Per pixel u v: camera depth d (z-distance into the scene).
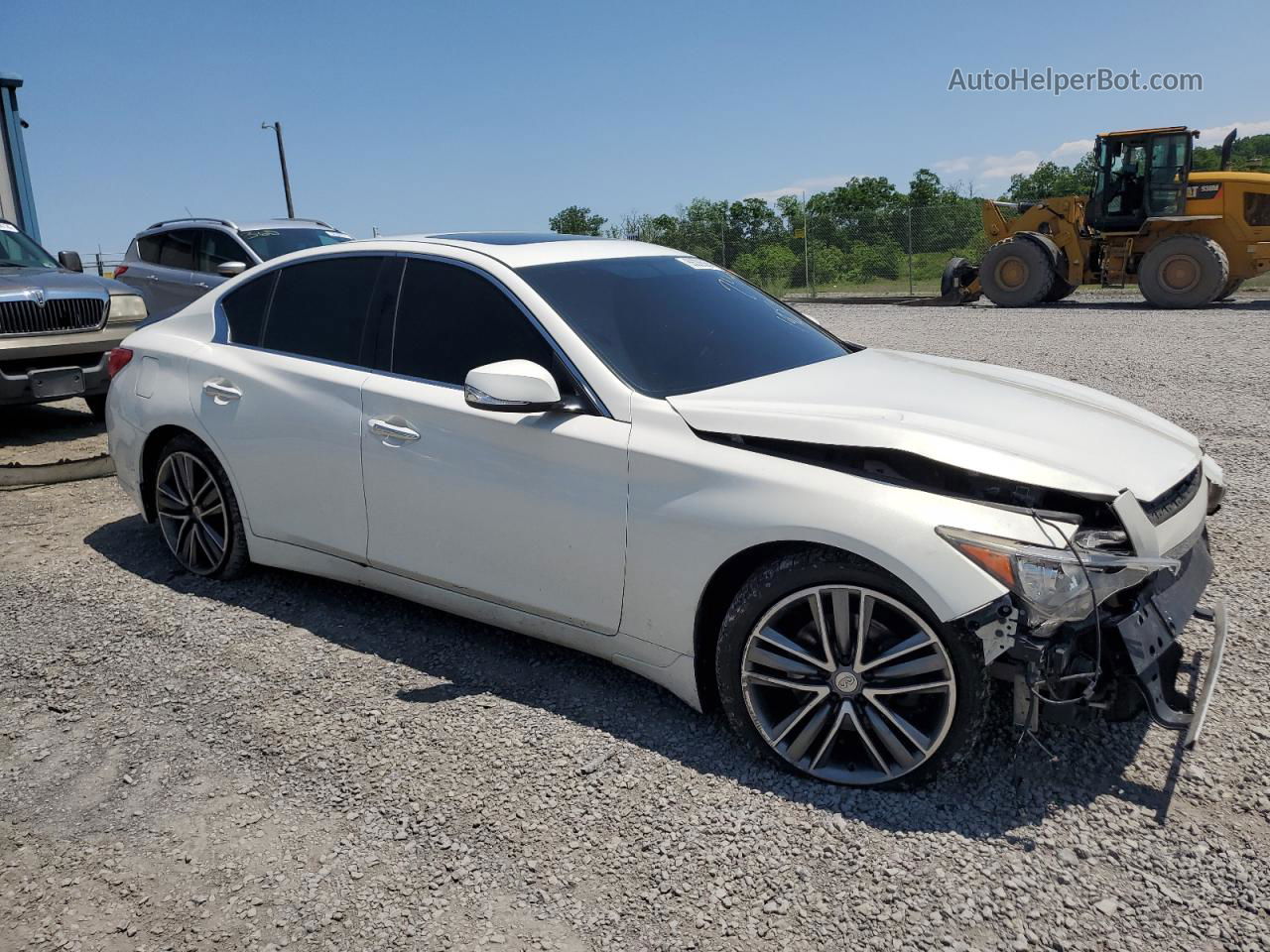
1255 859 2.48
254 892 2.51
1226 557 4.44
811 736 2.87
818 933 2.30
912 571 2.61
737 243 27.12
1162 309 17.08
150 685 3.60
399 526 3.70
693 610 3.01
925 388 3.35
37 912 2.47
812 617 2.90
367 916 2.41
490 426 3.39
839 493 2.75
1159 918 2.29
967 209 24.83
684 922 2.36
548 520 3.28
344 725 3.28
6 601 4.43
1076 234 18.52
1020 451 2.80
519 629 3.55
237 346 4.34
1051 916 2.32
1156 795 2.75
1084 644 2.64
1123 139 17.38
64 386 7.73
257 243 11.02
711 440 3.03
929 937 2.28
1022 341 12.56
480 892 2.49
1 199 19.12
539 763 3.03
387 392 3.69
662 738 3.15
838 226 25.98
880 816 2.71
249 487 4.21
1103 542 2.64
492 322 3.54
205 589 4.49
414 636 3.94
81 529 5.46
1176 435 3.35
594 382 3.25
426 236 4.05
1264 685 3.30
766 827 2.69
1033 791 2.78
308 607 4.25
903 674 2.72
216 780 3.00
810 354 3.79
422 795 2.88
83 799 2.93
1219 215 17.20
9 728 3.34
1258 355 10.45
